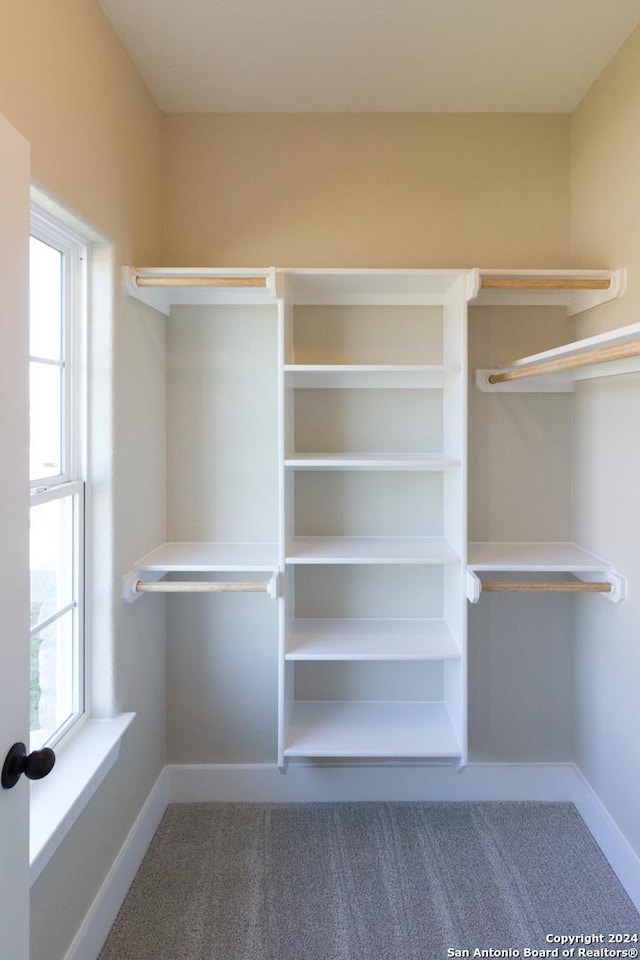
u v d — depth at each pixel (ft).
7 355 2.83
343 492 6.99
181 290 6.60
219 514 7.00
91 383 5.29
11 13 3.55
